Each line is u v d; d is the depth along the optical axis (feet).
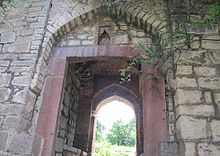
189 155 7.90
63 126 14.61
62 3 12.25
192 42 9.91
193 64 9.51
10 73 10.59
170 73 9.69
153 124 9.41
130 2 11.70
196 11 10.78
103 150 35.70
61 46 11.76
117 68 21.22
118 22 12.11
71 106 16.87
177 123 8.82
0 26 12.20
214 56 9.63
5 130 9.30
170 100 9.71
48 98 10.54
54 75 11.02
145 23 11.27
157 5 11.43
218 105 8.68
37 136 9.46
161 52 10.39
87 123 19.62
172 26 10.41
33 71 10.47
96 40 11.66
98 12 12.06
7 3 12.16
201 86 9.06
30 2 12.64
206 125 8.34
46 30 11.48
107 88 21.90
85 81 21.31
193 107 8.67
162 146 8.47
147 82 10.30
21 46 11.23
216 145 8.01
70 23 11.85
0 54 11.23
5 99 9.98
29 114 10.00
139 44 10.55
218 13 9.52
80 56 11.34
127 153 43.21
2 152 8.95
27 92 9.99
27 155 8.89
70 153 15.47
